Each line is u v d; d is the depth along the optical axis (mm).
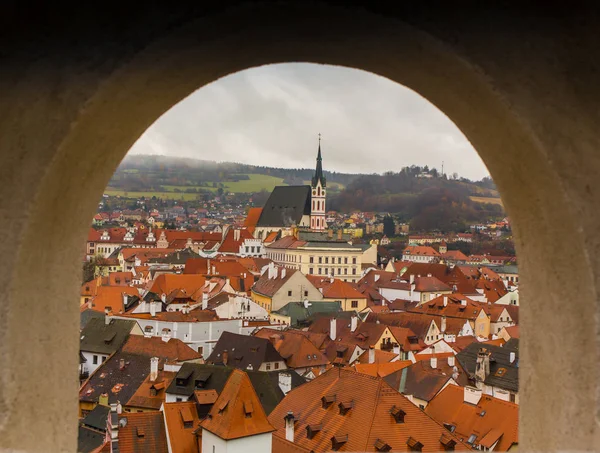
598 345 4387
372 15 4336
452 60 4504
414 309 70562
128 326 53219
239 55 5086
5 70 4258
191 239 161125
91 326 54469
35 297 4703
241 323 60062
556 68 4383
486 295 96500
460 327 62094
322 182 158875
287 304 72875
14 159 4367
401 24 4379
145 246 160375
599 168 4340
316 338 54688
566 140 4426
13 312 4430
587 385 4488
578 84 4367
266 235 161875
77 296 5352
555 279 4902
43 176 4430
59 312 5051
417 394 36562
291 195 162000
